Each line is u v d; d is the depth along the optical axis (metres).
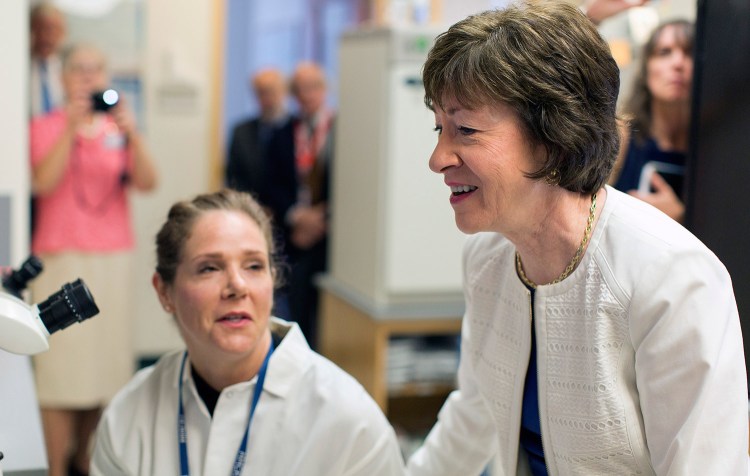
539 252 1.32
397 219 3.44
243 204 1.70
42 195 3.69
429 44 3.40
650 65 2.49
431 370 3.63
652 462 1.29
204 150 5.38
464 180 1.25
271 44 7.12
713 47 1.65
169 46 5.23
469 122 1.21
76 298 1.32
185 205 1.69
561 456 1.39
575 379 1.33
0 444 1.61
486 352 1.49
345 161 3.86
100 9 5.08
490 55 1.18
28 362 2.15
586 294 1.29
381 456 1.62
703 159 1.68
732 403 1.20
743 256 1.60
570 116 1.19
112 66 5.14
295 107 5.80
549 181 1.23
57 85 4.14
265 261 1.64
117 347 3.81
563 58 1.18
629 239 1.25
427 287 3.50
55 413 3.65
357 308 3.60
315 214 4.80
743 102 1.60
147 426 1.70
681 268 1.21
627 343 1.27
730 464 1.20
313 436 1.59
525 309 1.38
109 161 3.77
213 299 1.59
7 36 3.02
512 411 1.46
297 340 1.71
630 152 2.54
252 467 1.61
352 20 6.41
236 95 7.02
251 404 1.65
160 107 5.26
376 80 3.47
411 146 3.42
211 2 5.28
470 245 1.54
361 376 3.59
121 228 3.84
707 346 1.19
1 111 3.04
